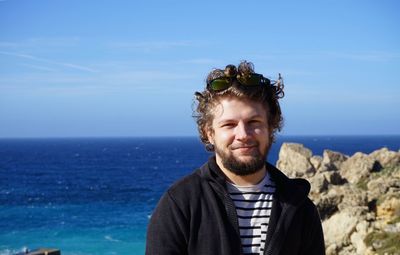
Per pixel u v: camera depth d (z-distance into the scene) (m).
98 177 117.56
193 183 3.88
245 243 3.74
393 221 26.58
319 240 4.11
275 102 3.97
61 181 108.00
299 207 3.89
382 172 33.75
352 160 36.38
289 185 3.90
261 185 3.88
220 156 3.83
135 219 58.00
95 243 44.91
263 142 3.82
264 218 3.80
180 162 170.12
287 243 3.78
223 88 3.76
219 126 3.81
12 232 50.56
